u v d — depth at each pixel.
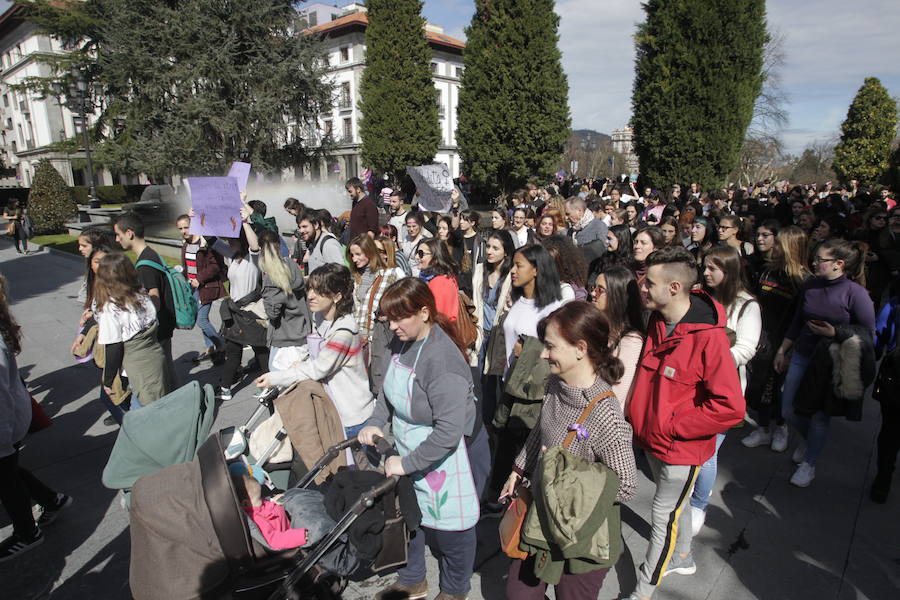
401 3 31.22
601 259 5.40
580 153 54.19
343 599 2.93
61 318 9.06
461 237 7.40
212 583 2.07
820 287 3.73
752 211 10.25
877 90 41.88
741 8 15.88
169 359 4.65
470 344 4.37
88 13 26.80
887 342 4.63
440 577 2.70
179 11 20.14
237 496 2.25
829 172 53.12
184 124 20.44
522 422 3.24
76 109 20.45
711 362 2.42
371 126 32.69
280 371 3.21
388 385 2.55
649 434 2.61
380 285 4.70
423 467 2.31
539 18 23.11
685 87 16.67
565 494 2.00
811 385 3.70
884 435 3.56
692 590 2.91
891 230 6.90
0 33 45.94
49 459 4.47
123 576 3.13
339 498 2.42
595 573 2.14
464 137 25.31
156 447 2.58
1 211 33.38
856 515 3.54
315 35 23.08
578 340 2.14
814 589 2.90
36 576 3.12
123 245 4.55
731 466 4.19
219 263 6.61
